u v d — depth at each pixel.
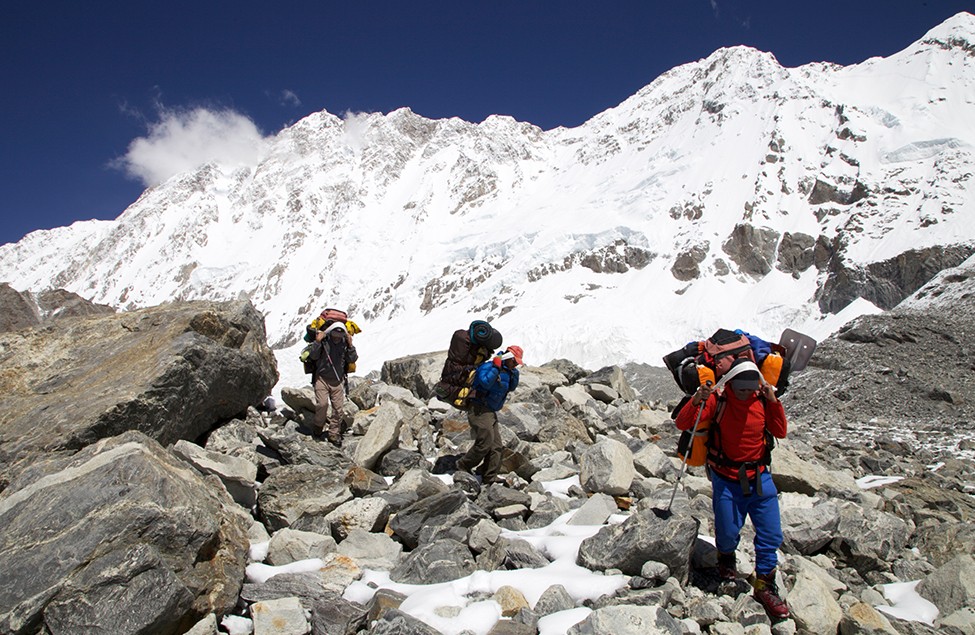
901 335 32.75
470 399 7.08
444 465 7.70
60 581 3.90
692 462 5.11
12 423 6.23
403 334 163.50
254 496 6.23
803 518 5.95
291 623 4.31
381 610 4.50
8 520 4.31
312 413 8.41
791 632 4.52
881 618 4.54
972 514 7.51
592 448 7.07
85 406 6.21
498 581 4.82
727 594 4.96
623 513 6.26
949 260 108.75
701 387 4.84
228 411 7.87
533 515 6.32
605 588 4.65
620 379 13.48
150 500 4.38
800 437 12.90
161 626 3.98
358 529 5.65
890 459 11.67
